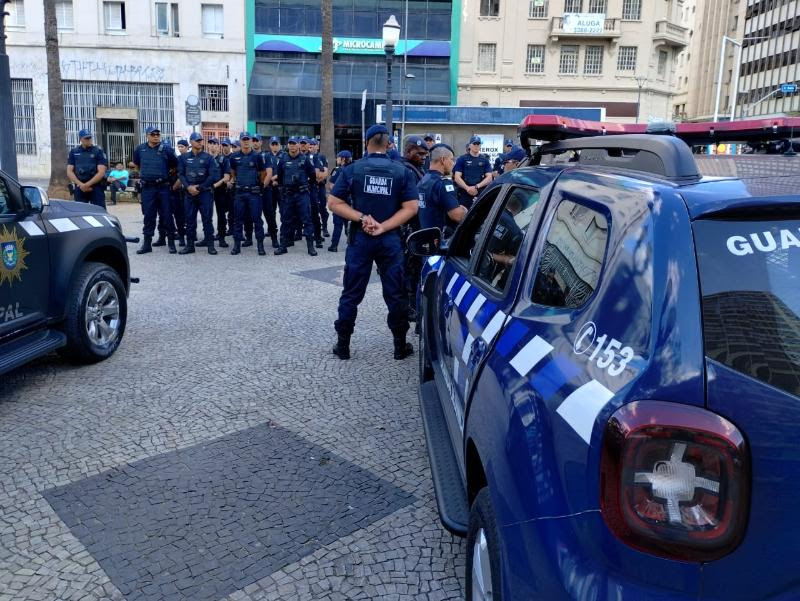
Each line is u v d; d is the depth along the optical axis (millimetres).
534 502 1551
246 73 33906
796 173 1887
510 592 1621
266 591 2600
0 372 4051
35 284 4551
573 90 36906
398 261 5344
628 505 1337
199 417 4270
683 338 1411
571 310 1797
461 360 2621
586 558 1401
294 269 9648
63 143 20062
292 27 33844
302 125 34375
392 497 3318
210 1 33219
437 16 34688
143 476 3488
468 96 36406
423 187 6066
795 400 1361
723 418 1329
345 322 5406
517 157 10781
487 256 2852
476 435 2041
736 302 1464
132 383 4859
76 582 2635
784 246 1563
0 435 3957
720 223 1578
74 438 3932
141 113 33906
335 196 5211
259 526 3037
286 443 3912
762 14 68375
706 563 1312
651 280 1524
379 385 4910
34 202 4449
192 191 10594
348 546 2900
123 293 5535
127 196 21688
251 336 6133
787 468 1317
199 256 10758
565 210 2125
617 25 35938
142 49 33219
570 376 1589
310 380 4996
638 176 1915
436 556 2842
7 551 2836
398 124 30672
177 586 2615
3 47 8648
